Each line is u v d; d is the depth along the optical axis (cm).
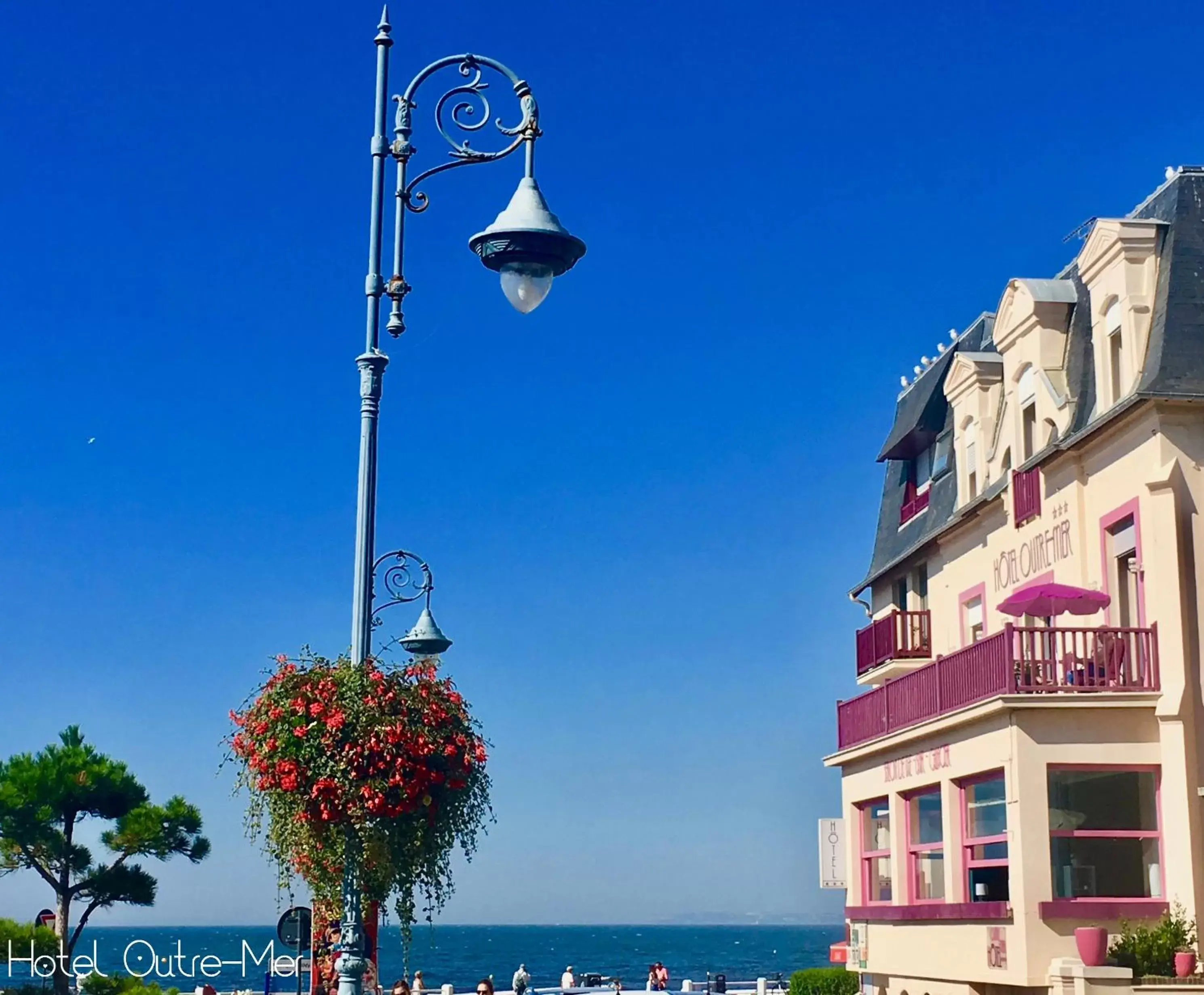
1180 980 2061
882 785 2847
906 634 3297
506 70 1412
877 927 2852
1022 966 2202
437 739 1357
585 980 6047
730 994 5450
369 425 1369
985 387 3003
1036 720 2256
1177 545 2244
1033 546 2703
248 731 1359
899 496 3553
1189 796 2170
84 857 3350
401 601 1529
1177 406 2280
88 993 3061
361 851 1346
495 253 1389
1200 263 2364
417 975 2889
